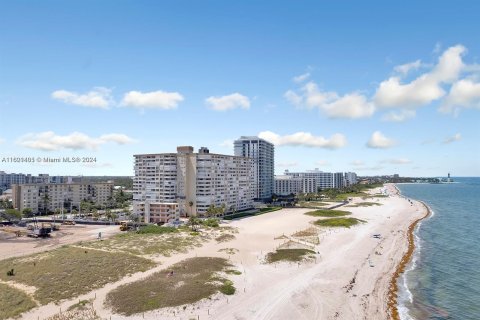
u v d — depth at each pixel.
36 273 80.38
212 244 120.56
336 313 65.25
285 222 176.88
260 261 98.88
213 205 195.88
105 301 67.50
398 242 131.00
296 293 74.56
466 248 122.94
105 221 186.25
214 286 75.00
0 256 109.00
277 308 66.69
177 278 80.12
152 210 185.38
